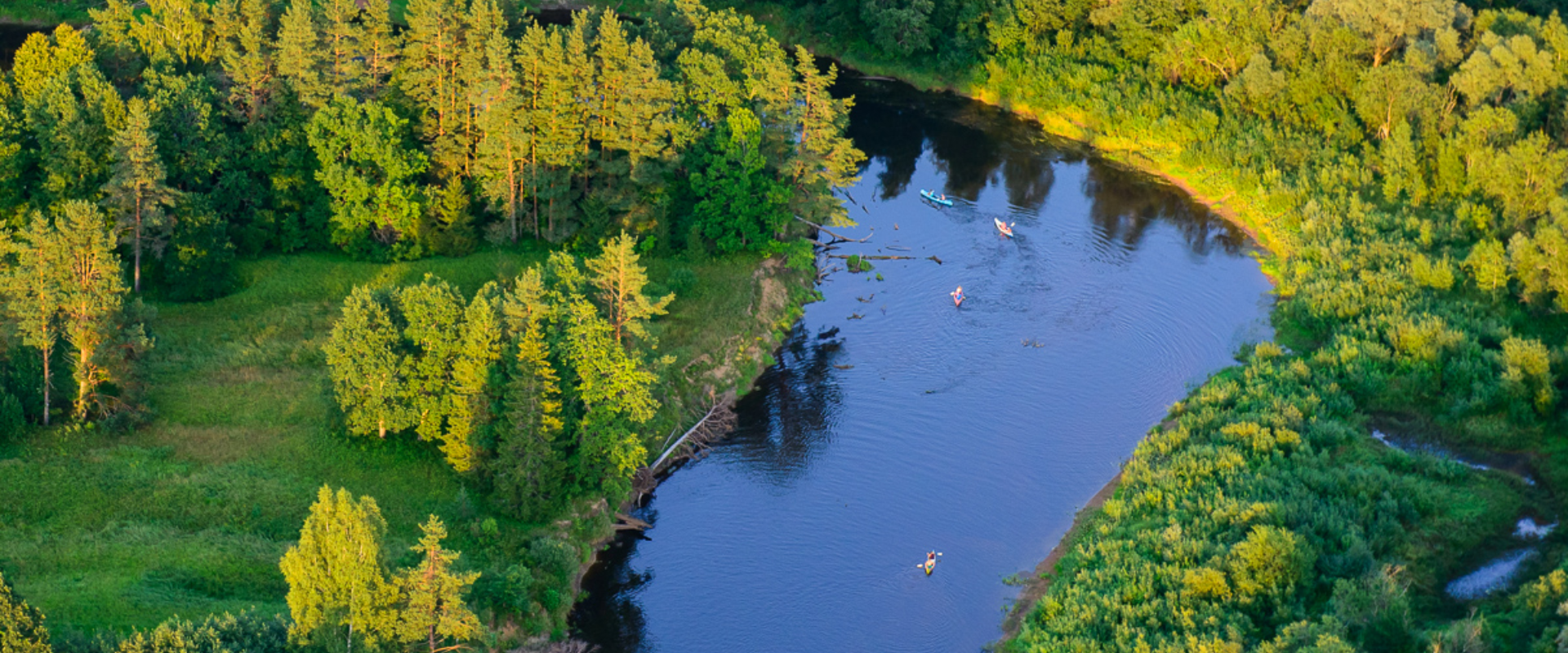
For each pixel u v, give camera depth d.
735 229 122.50
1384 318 109.69
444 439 90.94
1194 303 122.44
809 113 125.38
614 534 92.19
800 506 95.31
